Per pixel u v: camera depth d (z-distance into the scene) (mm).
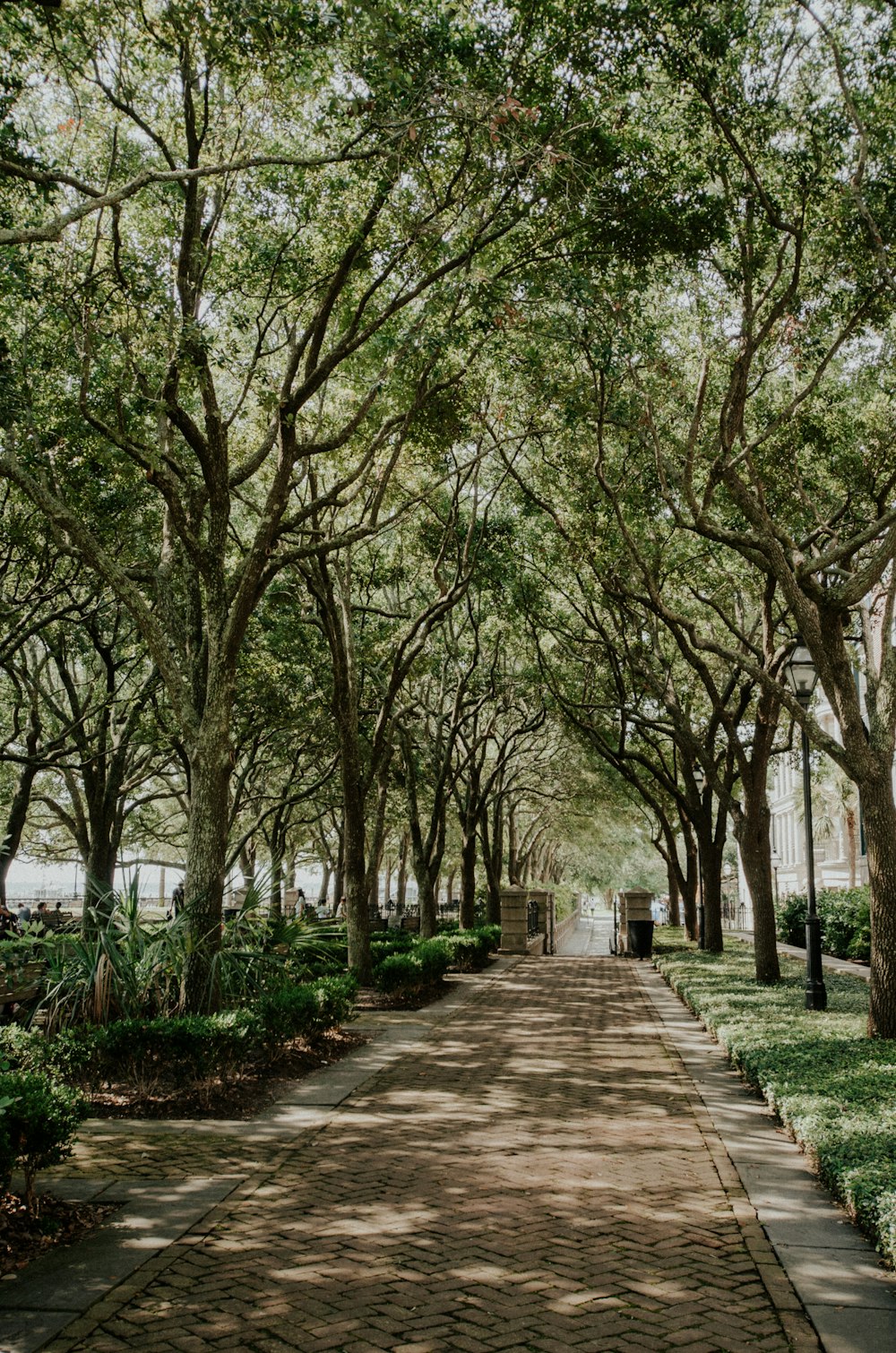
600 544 15586
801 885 50344
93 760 20453
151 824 33812
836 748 10125
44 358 11789
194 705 11891
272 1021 9641
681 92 9945
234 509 20047
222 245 12328
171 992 9898
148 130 10008
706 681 15781
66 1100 5672
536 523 19250
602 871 70000
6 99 8609
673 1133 7586
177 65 10000
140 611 10430
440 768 23641
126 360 10375
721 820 22906
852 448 13117
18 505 15430
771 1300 4617
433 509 18406
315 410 16047
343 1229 5504
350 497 12453
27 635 15906
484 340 11492
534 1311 4504
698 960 20203
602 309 10961
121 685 21625
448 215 12070
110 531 15805
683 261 11328
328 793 28078
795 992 14195
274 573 11305
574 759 34031
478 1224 5602
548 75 9648
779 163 10273
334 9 8117
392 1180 6398
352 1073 9844
